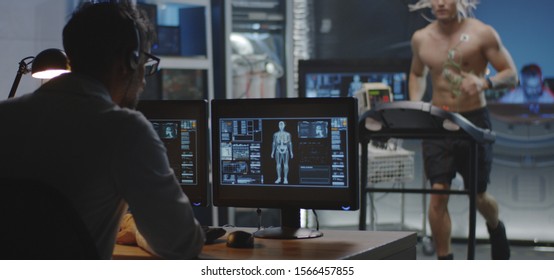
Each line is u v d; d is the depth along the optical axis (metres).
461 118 3.96
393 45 6.32
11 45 4.59
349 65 5.54
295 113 2.42
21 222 1.60
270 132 2.45
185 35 5.64
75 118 1.70
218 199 2.52
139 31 1.88
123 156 1.67
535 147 6.06
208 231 2.28
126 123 1.70
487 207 5.05
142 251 2.15
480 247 6.03
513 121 6.09
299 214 2.49
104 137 1.68
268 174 2.46
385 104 4.03
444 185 4.88
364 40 6.35
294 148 2.43
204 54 5.62
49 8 4.71
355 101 2.35
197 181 2.53
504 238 5.12
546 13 6.02
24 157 1.69
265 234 2.39
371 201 5.64
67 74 1.77
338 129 2.37
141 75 1.91
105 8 1.78
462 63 5.20
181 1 5.47
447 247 4.91
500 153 6.12
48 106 1.73
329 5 6.31
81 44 1.75
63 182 1.67
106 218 1.72
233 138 2.50
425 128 4.07
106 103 1.73
